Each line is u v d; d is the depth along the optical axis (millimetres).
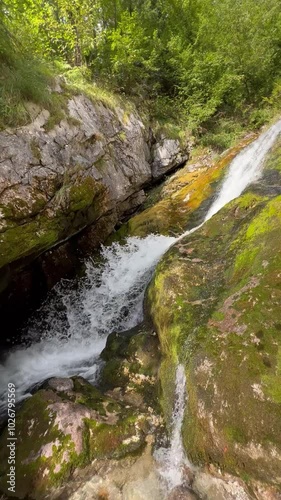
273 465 1951
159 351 3455
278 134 6133
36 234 4152
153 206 6930
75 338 4969
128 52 8961
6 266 4242
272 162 5285
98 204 5797
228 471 2158
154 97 10086
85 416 2818
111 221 6562
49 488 2434
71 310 5355
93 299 5273
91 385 3369
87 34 8625
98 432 2707
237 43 9664
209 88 9844
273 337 2352
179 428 2650
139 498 2342
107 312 4980
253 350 2350
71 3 7590
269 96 9953
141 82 9844
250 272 2990
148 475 2486
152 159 8812
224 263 3514
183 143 9641
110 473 2502
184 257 3904
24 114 4359
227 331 2594
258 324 2479
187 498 2230
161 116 9719
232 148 8328
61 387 3262
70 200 4809
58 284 5473
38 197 4184
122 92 8984
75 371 4156
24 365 4590
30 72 4676
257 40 9508
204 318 2912
